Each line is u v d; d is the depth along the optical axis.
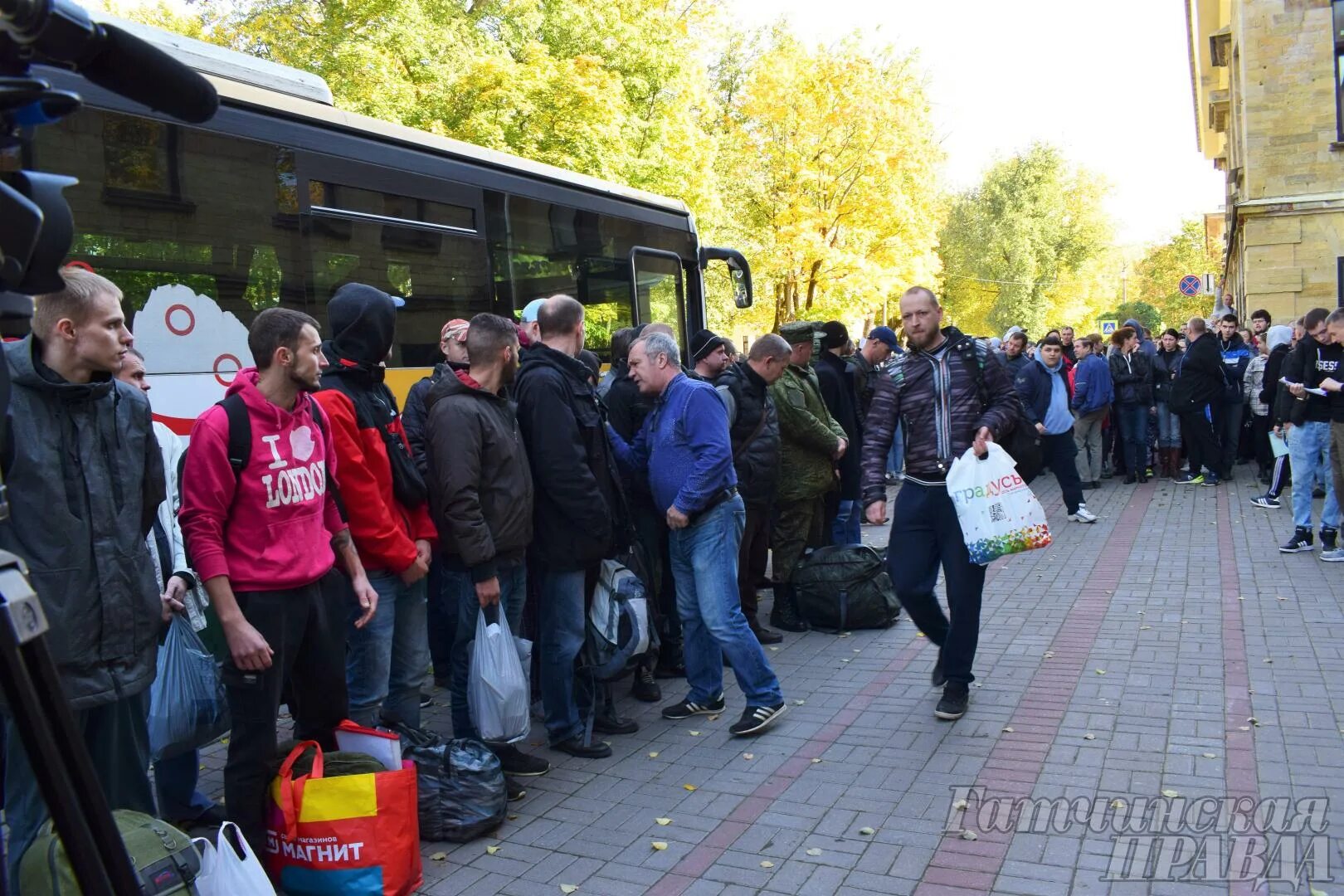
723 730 5.19
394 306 4.28
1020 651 6.25
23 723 1.33
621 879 3.65
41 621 1.37
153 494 3.24
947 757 4.62
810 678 5.96
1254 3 19.36
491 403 4.45
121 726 3.08
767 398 6.64
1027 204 52.38
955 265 52.12
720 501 5.02
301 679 3.67
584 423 4.83
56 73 4.45
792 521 7.05
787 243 27.61
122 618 3.00
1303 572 7.96
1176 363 14.12
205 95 1.62
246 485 3.35
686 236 10.22
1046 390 10.88
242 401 3.39
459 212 6.83
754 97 28.31
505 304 7.22
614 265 8.79
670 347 5.17
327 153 5.81
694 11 26.06
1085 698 5.34
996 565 8.87
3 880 1.59
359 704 4.20
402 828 3.41
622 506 5.15
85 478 2.93
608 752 4.88
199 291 4.97
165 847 2.73
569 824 4.13
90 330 2.91
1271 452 12.92
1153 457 14.88
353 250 5.93
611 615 4.90
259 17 16.30
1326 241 19.12
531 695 5.82
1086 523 10.90
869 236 28.98
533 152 16.61
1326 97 19.05
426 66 16.48
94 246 4.52
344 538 3.86
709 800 4.32
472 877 3.69
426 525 4.39
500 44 18.02
